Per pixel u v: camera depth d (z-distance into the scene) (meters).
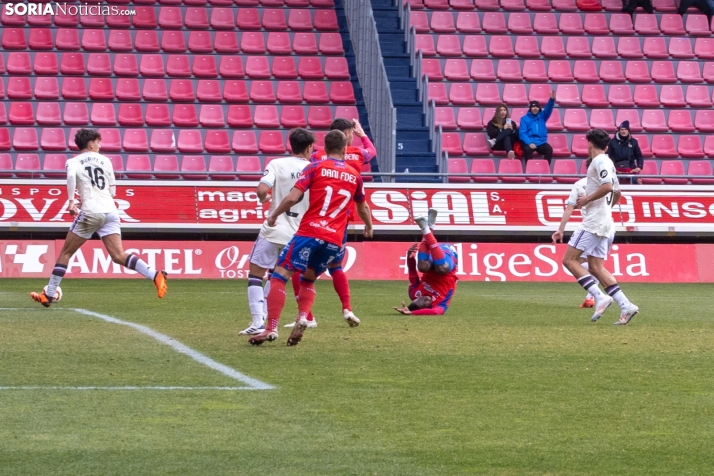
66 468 14.45
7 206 58.53
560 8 81.94
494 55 77.44
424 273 37.75
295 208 29.34
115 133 69.00
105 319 33.50
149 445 15.81
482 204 62.28
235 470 14.51
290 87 74.06
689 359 25.78
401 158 69.62
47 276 57.22
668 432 17.34
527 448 16.09
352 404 19.20
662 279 62.22
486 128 70.50
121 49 74.81
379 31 79.12
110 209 37.38
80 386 20.52
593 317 34.94
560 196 63.22
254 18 78.88
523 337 30.14
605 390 21.08
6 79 71.00
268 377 21.91
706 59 79.62
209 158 69.38
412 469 14.74
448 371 23.22
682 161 73.25
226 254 59.22
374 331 31.06
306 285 26.72
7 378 21.31
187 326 31.62
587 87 75.56
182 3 78.94
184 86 72.75
